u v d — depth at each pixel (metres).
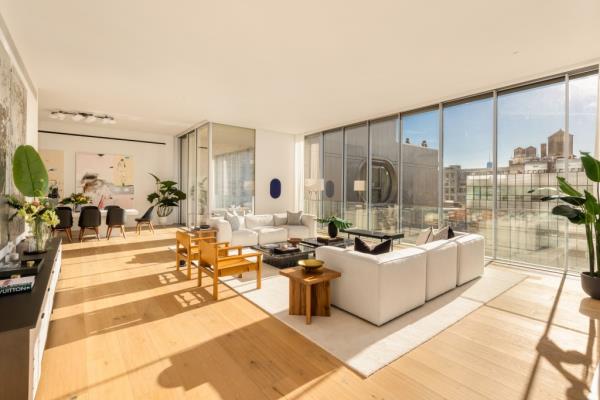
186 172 9.47
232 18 3.13
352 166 7.89
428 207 6.21
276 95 5.62
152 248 6.11
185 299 3.44
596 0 2.78
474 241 4.10
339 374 2.09
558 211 3.63
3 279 2.41
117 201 8.99
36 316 1.73
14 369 1.59
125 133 9.09
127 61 4.18
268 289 3.73
